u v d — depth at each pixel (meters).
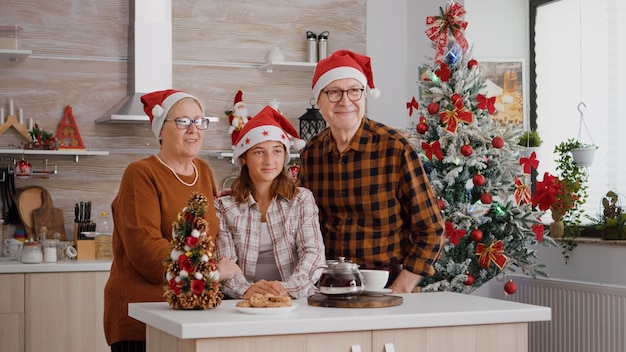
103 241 5.29
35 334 4.85
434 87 4.20
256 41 5.95
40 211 5.45
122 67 5.68
